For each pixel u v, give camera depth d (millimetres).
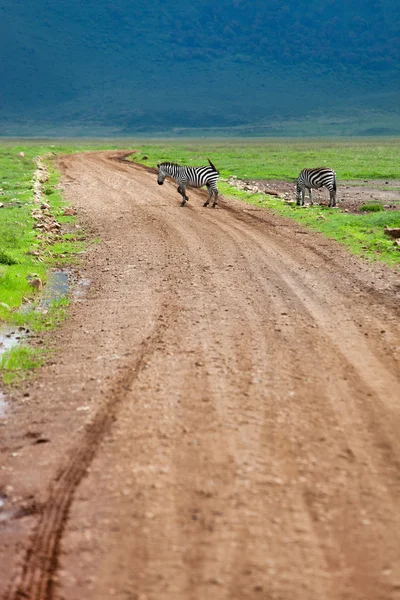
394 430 31219
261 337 45781
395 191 141000
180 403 35062
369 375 38281
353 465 28047
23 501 27141
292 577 21219
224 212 109875
